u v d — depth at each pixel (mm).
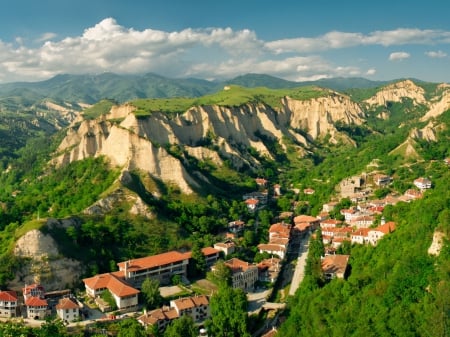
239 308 148250
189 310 156625
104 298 164000
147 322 146875
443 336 110438
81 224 198625
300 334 135625
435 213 146250
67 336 125375
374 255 165250
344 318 129875
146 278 178875
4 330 93000
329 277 172000
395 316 119812
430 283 123625
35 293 160000
